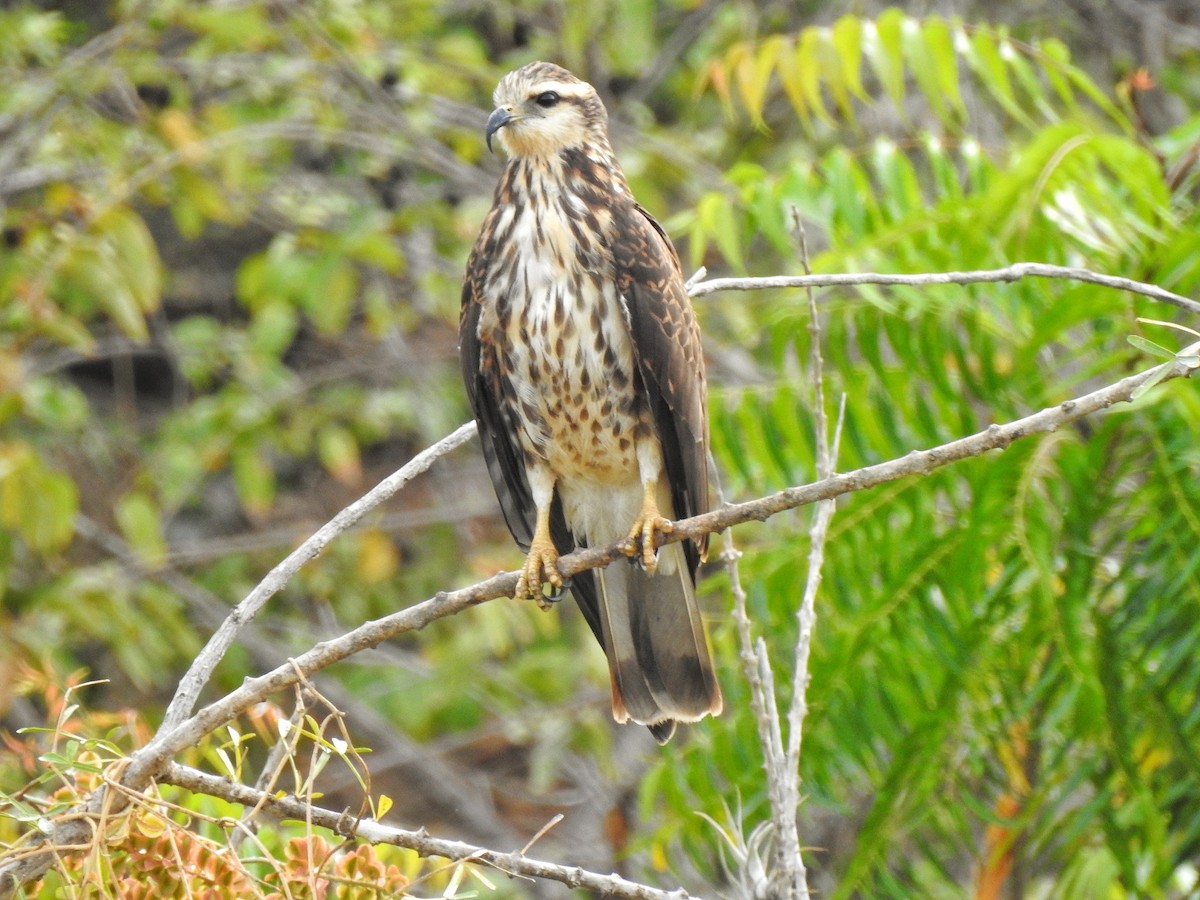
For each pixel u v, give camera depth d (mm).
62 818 6172
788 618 10406
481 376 9523
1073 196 9711
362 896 6410
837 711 10188
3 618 12719
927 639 10281
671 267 9352
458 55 15695
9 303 13219
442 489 17922
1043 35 16016
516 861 6406
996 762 10688
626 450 9398
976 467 10070
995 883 10383
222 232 20047
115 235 12758
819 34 10641
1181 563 9719
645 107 17078
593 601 9461
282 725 6367
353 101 16188
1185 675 9891
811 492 6910
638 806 15070
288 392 15602
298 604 16969
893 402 10617
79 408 14688
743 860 7250
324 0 15195
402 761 15547
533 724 14977
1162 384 9484
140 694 16141
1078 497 10023
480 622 14383
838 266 10273
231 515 19172
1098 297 9664
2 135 15070
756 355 15352
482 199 15500
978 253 10062
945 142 12008
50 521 12625
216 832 7949
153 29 14570
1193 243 9578
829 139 16203
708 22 17016
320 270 14539
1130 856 9742
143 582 14648
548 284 9211
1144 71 10883
